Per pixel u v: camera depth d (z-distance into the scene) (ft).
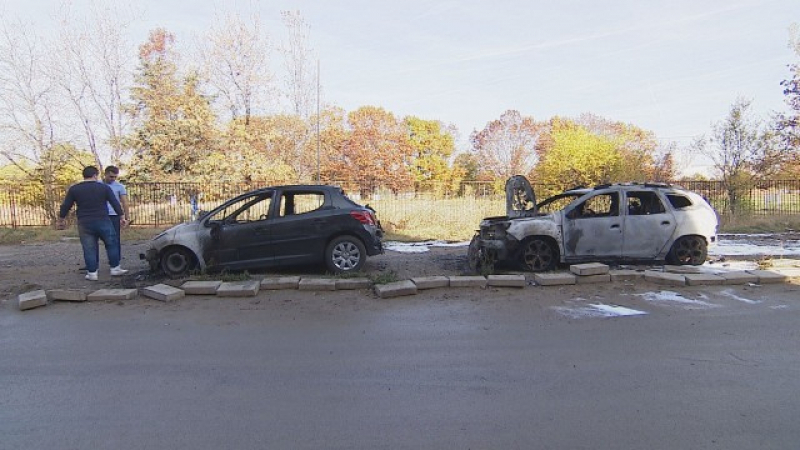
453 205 59.41
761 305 21.81
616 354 15.92
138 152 90.74
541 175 88.28
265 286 25.21
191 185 64.64
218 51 83.92
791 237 45.34
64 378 14.40
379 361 15.57
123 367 15.24
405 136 125.90
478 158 143.95
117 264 28.63
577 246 28.89
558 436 10.76
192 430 11.20
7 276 29.09
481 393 13.08
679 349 16.33
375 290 24.41
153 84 93.25
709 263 30.94
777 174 65.00
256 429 11.21
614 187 30.30
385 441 10.62
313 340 17.74
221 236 27.68
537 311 21.25
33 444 10.62
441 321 19.94
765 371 14.35
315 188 29.17
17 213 60.75
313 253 28.14
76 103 71.41
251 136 85.81
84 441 10.74
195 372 14.78
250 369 14.98
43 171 66.74
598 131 136.77
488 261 29.09
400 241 44.86
